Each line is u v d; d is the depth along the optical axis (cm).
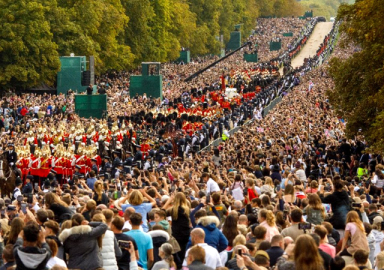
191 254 5047
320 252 5325
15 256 4875
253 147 16112
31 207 7731
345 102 13550
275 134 18888
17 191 10675
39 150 13525
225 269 4994
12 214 7081
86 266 5281
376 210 7694
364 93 13100
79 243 5288
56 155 13588
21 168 13412
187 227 6334
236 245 5431
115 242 5516
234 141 17988
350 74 13412
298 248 4500
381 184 10369
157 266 5359
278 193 7794
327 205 8375
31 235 4866
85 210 6481
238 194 8594
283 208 7744
